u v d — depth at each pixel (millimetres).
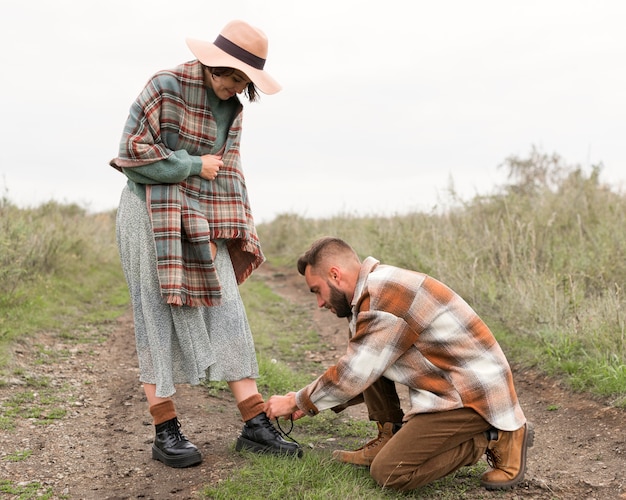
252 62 3461
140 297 3568
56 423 4203
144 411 4496
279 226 15773
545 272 6660
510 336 5836
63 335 6445
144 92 3475
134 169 3451
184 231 3539
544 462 3764
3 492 3232
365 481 3301
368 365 3176
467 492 3299
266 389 5066
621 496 3258
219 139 3631
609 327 5137
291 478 3275
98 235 11883
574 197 9055
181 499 3168
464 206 9469
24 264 8078
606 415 4211
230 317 3658
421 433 3125
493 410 3137
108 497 3217
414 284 3176
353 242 10586
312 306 8891
